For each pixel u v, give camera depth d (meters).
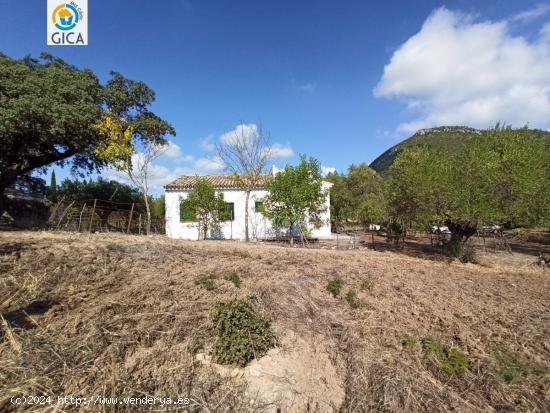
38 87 16.38
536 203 12.60
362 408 3.69
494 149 14.09
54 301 5.38
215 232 21.00
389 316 6.16
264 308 5.59
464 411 3.73
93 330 4.43
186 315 5.11
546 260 13.33
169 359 4.12
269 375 4.04
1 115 14.87
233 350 4.15
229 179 22.97
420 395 3.92
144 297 5.75
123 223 21.06
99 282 6.41
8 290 5.53
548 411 3.82
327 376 4.25
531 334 5.75
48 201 23.36
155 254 9.08
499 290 8.70
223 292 6.23
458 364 4.64
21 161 19.62
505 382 4.33
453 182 12.81
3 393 3.26
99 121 18.20
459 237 14.34
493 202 12.41
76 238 10.53
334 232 30.27
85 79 19.09
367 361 4.48
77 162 22.70
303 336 5.04
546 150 14.79
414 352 4.92
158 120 22.45
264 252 11.88
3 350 3.94
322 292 7.12
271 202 18.61
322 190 19.30
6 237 9.55
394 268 10.34
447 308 6.88
